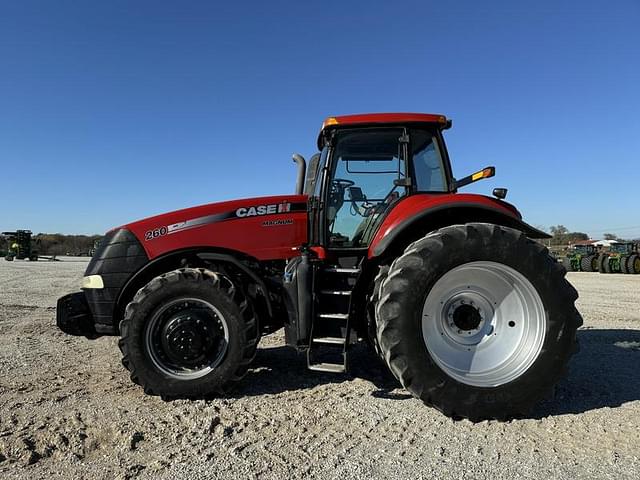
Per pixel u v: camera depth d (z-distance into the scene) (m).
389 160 4.09
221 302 3.53
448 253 3.16
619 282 16.34
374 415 3.19
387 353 3.13
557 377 3.12
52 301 9.38
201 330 3.51
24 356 4.89
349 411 3.26
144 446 2.72
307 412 3.24
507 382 3.10
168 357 3.53
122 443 2.74
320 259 3.85
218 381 3.49
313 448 2.69
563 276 3.23
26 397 3.55
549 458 2.57
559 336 3.14
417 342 3.10
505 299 3.33
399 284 3.15
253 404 3.40
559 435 2.87
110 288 3.86
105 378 4.09
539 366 3.12
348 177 4.08
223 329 3.58
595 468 2.46
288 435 2.86
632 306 9.05
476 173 3.76
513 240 3.20
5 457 2.59
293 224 4.10
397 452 2.64
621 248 25.84
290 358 4.76
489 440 2.80
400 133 4.08
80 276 16.80
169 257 3.92
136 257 3.87
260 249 4.02
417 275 3.14
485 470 2.44
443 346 3.27
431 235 3.27
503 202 3.70
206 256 3.88
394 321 3.12
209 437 2.84
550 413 3.22
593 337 5.84
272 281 3.99
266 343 5.55
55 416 3.15
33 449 2.67
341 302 3.60
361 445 2.73
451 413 3.07
